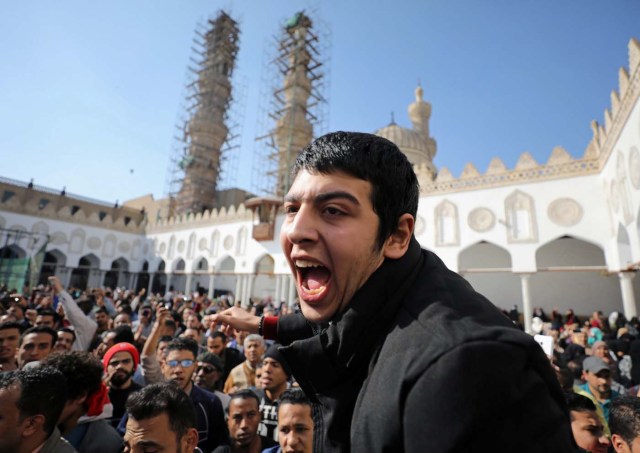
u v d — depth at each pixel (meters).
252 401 2.64
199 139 27.62
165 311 3.79
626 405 1.89
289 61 25.62
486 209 12.53
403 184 0.76
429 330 0.57
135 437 1.76
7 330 3.45
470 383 0.47
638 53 6.95
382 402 0.56
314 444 0.81
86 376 2.28
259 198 18.03
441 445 0.46
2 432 1.63
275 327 1.28
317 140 0.81
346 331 0.71
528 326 11.08
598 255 14.65
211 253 20.58
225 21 31.09
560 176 11.52
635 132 7.40
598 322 8.87
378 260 0.73
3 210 21.03
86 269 24.36
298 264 0.75
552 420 0.49
